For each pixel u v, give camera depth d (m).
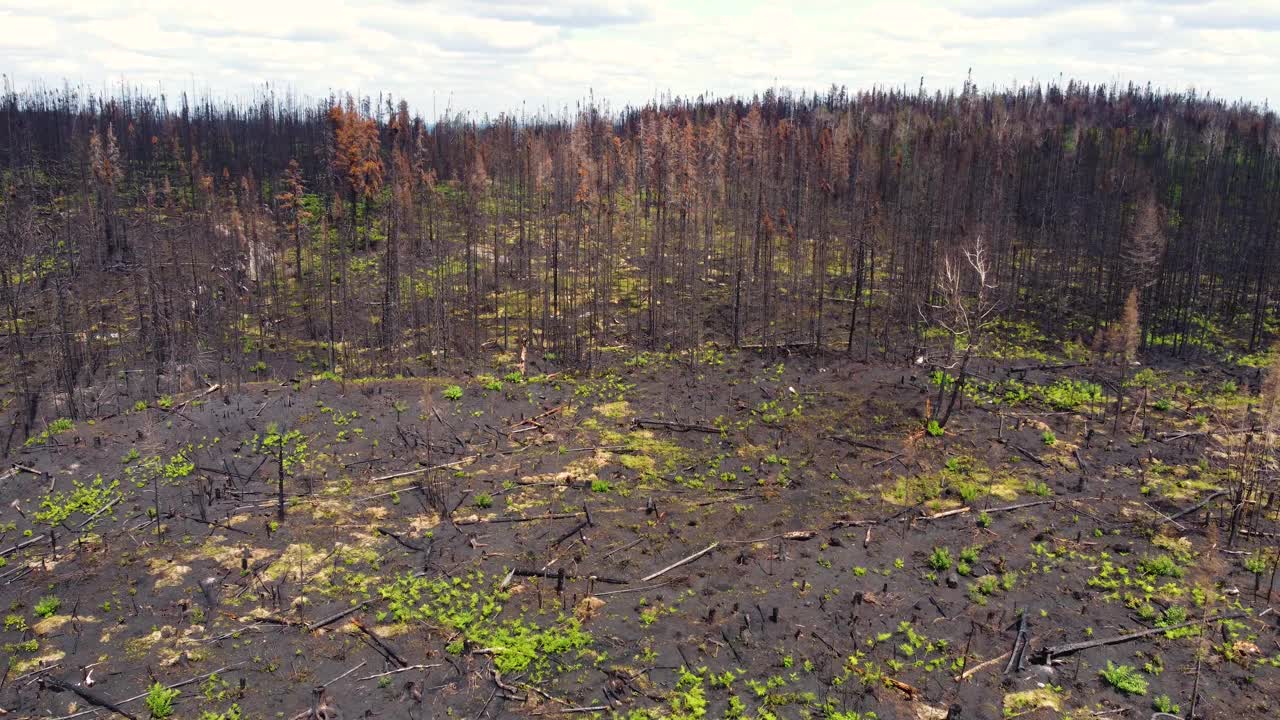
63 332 50.62
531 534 33.16
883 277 73.44
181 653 25.77
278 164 111.50
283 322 64.88
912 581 29.94
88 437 40.97
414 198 92.31
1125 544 32.25
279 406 45.06
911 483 37.38
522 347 56.69
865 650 26.17
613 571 30.61
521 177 96.31
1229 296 67.31
